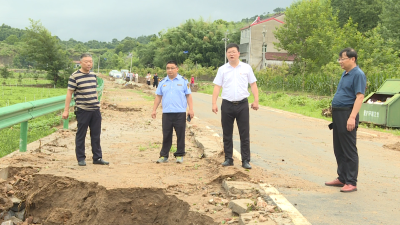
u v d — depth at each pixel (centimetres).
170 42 9069
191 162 755
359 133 1277
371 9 5900
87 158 790
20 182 615
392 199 547
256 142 1050
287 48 4844
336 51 4019
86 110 703
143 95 3086
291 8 5009
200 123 1376
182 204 523
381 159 867
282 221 424
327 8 4912
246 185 560
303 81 3469
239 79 671
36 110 882
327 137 1177
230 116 677
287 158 845
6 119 729
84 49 18825
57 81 5009
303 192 568
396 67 2955
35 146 873
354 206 508
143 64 10112
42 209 577
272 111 2017
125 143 977
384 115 1430
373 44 3825
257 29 6769
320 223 441
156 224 534
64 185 587
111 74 8588
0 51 14275
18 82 5216
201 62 8219
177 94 748
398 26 4497
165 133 752
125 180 581
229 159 682
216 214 475
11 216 563
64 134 1059
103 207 530
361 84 579
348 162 588
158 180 595
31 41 4928
